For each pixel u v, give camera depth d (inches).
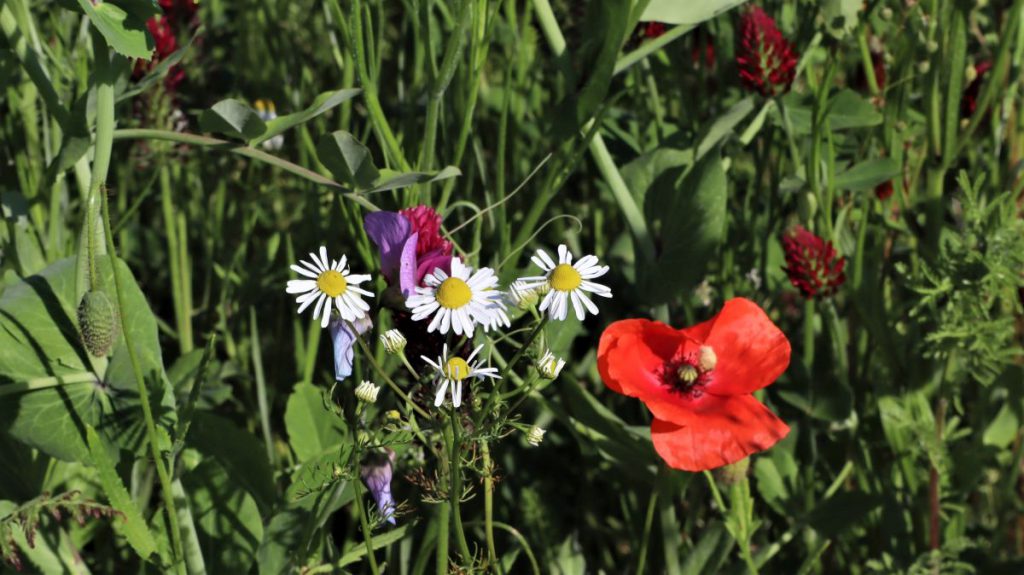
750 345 30.2
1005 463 35.7
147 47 28.1
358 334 27.6
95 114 29.4
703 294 35.8
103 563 34.0
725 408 29.7
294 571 30.3
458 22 30.1
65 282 29.5
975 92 35.1
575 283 27.1
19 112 33.9
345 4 35.0
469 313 26.8
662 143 34.1
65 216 34.4
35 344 29.0
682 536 35.2
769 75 33.0
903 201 34.9
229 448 32.2
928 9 34.3
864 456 35.5
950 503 35.4
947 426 34.9
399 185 30.0
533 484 36.6
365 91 30.8
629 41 35.1
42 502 28.3
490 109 38.6
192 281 40.0
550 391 36.1
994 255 32.2
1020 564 35.4
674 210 33.0
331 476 29.4
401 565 32.9
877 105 34.7
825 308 34.2
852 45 34.7
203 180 38.9
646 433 32.3
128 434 29.2
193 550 30.0
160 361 29.1
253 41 40.1
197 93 38.3
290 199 39.2
